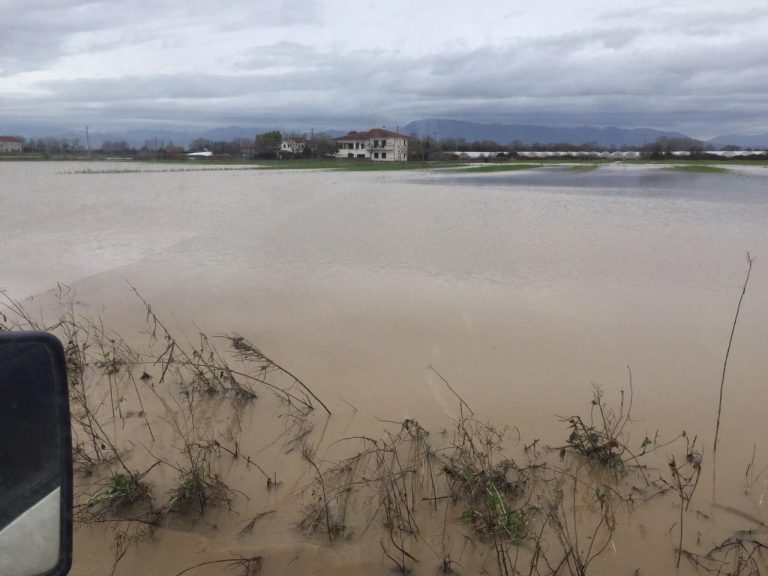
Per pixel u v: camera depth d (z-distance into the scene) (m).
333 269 10.06
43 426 1.80
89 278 9.34
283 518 3.61
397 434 4.64
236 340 5.75
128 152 99.69
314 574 3.15
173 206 19.70
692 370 5.87
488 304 8.05
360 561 3.25
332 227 14.97
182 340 6.71
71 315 7.48
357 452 4.38
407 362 6.08
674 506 3.75
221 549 3.32
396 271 9.95
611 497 3.83
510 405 5.14
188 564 3.20
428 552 3.32
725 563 3.24
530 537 3.43
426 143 97.25
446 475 4.00
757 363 6.02
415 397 5.30
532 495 3.86
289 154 87.62
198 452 4.31
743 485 3.95
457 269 10.12
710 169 51.78
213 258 10.92
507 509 3.47
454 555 3.30
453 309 7.83
